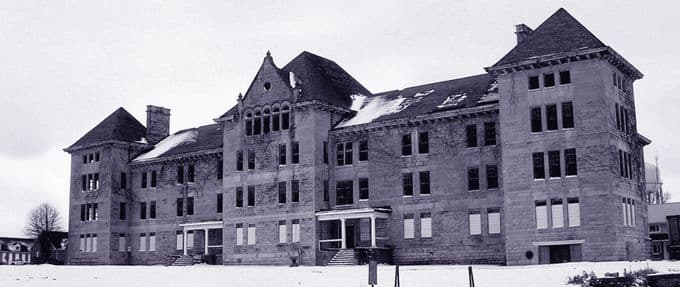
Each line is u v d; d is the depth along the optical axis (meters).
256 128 72.88
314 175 67.75
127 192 88.88
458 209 62.22
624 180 55.91
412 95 70.50
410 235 64.44
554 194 54.88
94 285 39.88
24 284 40.34
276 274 46.50
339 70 78.62
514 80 57.56
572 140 54.59
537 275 37.91
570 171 54.66
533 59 56.06
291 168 69.50
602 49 53.47
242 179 73.38
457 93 66.81
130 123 92.38
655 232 94.12
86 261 88.88
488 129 61.56
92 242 88.56
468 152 62.25
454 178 62.78
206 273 49.31
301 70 72.94
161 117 94.31
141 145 90.69
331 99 70.94
